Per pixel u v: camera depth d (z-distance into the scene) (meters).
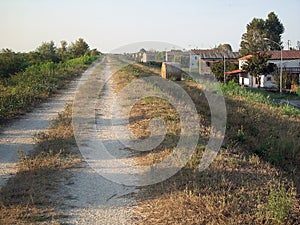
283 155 9.29
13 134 10.06
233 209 5.23
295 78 37.16
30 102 14.52
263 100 18.19
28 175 6.75
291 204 5.36
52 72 23.89
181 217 5.07
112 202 5.75
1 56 27.77
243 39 59.81
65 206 5.58
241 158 7.82
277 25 59.91
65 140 9.04
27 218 5.12
